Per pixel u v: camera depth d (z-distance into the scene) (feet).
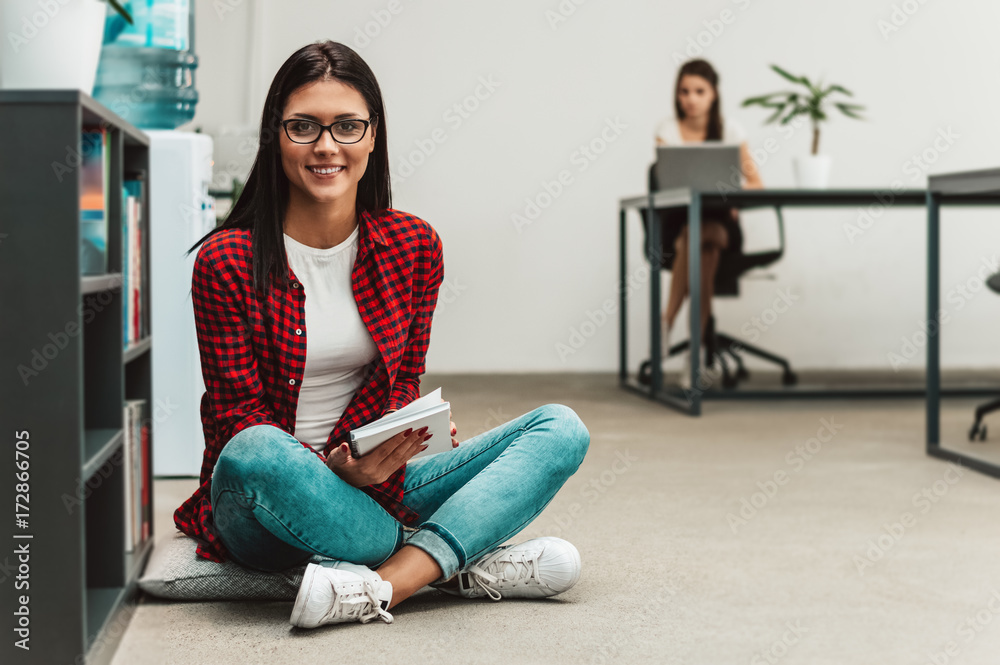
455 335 16.30
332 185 4.50
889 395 13.52
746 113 16.44
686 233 13.76
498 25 15.97
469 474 5.07
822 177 12.45
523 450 4.87
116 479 4.90
